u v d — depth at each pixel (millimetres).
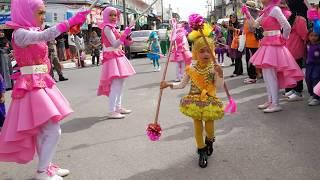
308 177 4031
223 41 14195
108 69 6945
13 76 4180
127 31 6793
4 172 4719
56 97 4168
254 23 6699
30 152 4152
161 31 20000
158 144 5336
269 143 5098
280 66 6359
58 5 23844
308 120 6039
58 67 13570
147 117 6941
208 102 4336
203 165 4430
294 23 7234
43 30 4152
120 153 5102
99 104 8500
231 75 11156
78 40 19797
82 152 5246
